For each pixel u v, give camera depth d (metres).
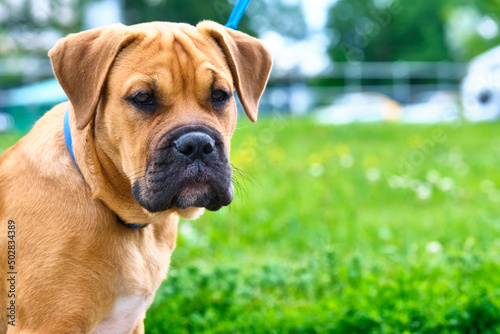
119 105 3.21
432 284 4.97
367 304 4.56
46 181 3.22
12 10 18.34
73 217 3.17
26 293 3.09
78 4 19.11
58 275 3.09
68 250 3.12
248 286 5.36
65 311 3.09
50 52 3.29
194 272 5.17
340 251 6.27
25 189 3.23
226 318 4.73
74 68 3.23
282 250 6.48
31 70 21.84
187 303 4.89
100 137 3.29
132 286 3.32
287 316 4.58
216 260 5.96
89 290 3.15
